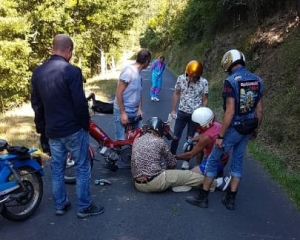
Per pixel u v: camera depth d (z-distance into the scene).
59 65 4.34
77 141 4.52
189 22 28.72
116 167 6.36
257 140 8.30
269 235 4.40
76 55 22.67
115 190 5.61
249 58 13.52
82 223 4.63
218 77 15.95
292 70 9.56
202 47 23.78
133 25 28.97
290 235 4.41
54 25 18.30
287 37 11.62
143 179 5.40
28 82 15.90
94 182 5.89
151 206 5.09
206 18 21.80
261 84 4.77
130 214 4.86
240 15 17.94
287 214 4.93
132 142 6.09
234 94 4.59
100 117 10.89
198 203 5.09
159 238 4.29
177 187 5.55
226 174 6.33
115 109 6.19
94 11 21.56
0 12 14.77
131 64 6.09
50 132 4.50
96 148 7.62
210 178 5.01
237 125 4.72
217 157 4.91
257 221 4.73
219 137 4.70
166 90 17.92
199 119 5.59
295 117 8.09
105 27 25.48
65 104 4.39
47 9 17.25
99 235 4.35
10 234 4.35
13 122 10.92
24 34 15.36
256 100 4.76
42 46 19.34
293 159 7.10
